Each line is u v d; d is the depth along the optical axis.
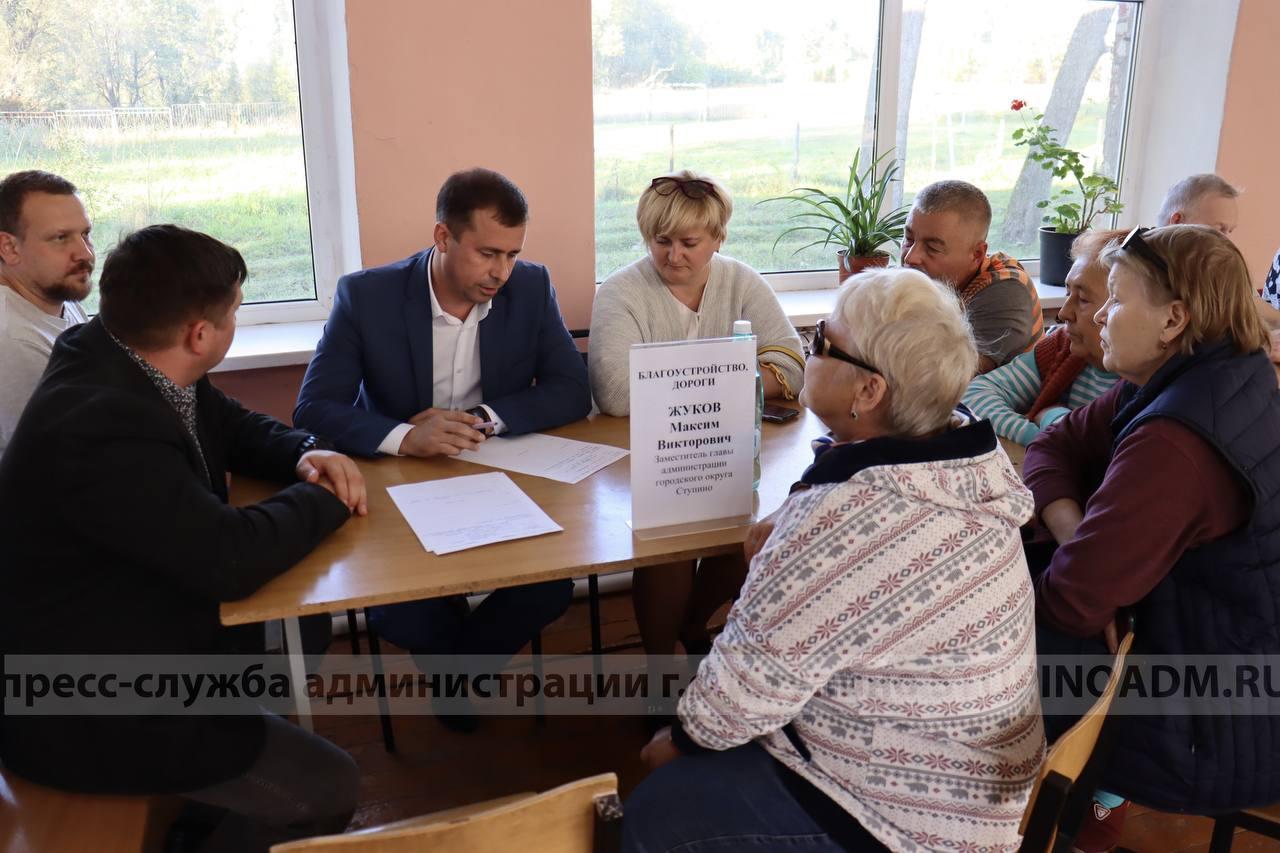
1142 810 2.02
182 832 1.57
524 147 2.57
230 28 2.50
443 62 2.44
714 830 1.22
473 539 1.48
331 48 2.53
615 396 2.12
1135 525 1.34
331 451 1.67
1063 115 3.44
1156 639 1.42
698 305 2.31
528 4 2.47
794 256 3.25
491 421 1.94
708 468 1.52
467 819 0.87
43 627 1.34
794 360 2.21
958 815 1.15
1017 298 2.36
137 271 1.35
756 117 3.04
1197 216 2.57
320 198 2.69
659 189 2.15
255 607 1.30
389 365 2.04
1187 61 3.37
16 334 1.88
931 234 2.35
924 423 1.20
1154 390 1.43
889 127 3.19
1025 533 1.71
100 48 2.40
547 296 2.17
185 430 1.41
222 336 1.44
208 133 2.55
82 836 1.27
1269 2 3.19
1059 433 1.73
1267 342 1.41
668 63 2.89
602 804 0.93
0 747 1.37
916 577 1.12
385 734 2.15
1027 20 3.28
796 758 1.23
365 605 1.33
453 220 1.91
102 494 1.28
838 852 1.18
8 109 2.36
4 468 1.34
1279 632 1.36
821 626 1.12
